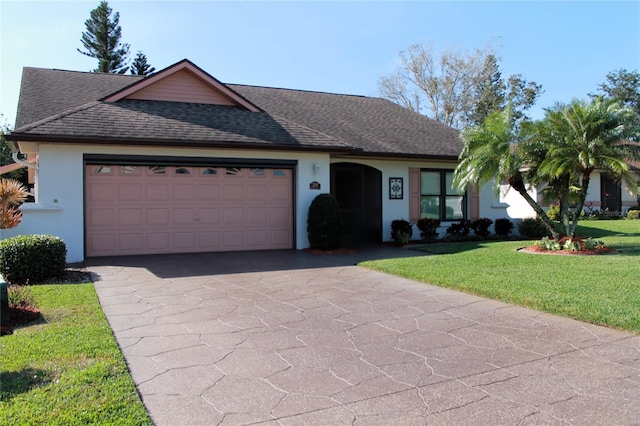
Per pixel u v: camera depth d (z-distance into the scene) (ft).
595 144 34.91
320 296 23.04
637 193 36.81
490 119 39.09
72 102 41.16
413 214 49.90
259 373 13.20
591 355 14.43
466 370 13.35
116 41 119.34
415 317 19.10
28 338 15.48
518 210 56.39
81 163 33.27
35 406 10.46
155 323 18.20
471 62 116.37
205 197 38.09
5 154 104.06
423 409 10.94
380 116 57.67
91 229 34.83
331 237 38.63
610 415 10.55
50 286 24.45
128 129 33.68
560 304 19.57
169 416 10.57
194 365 13.78
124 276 27.99
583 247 36.14
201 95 41.45
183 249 37.47
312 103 57.16
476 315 19.25
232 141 35.65
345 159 46.24
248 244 39.52
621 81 135.54
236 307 20.83
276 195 40.42
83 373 12.41
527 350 14.97
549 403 11.19
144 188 36.22
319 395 11.75
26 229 31.81
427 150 48.11
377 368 13.57
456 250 38.83
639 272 26.53
